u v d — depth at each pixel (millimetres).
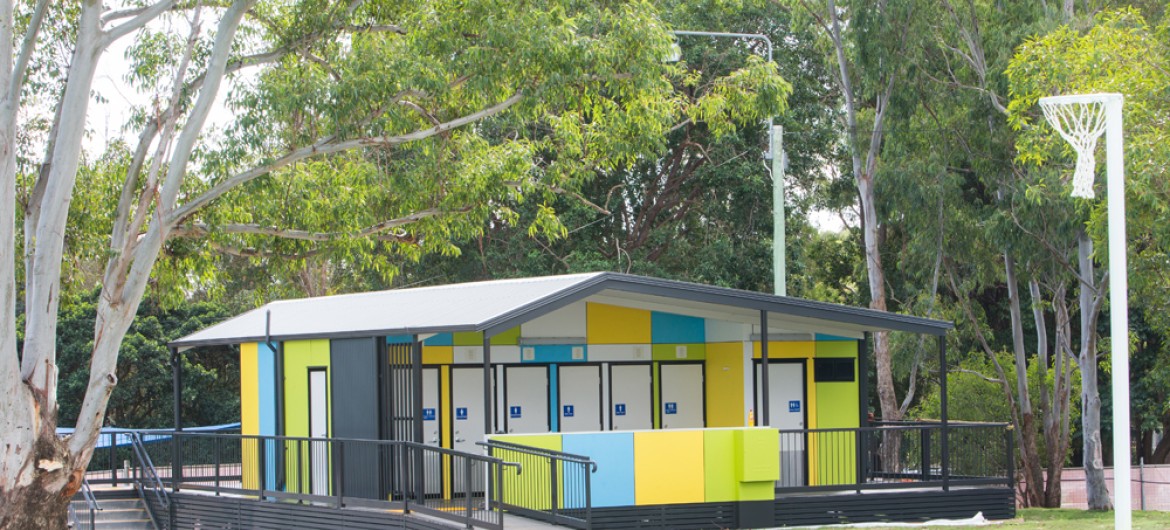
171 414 41312
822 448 22203
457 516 16578
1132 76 20344
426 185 22000
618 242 41312
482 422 21156
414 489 18906
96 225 20938
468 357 21156
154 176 17828
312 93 18984
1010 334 40938
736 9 36906
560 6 20203
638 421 22484
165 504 23203
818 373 22688
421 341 19141
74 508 23438
